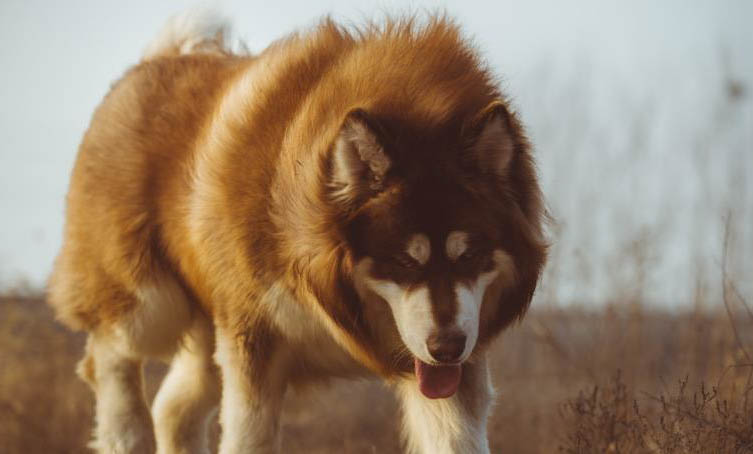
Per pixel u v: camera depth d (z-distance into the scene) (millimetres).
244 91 7156
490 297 6574
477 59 6809
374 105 6387
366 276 6258
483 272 6230
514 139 6262
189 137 7562
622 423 7570
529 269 6504
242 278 6750
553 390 11781
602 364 11062
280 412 6977
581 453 7633
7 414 11594
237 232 6711
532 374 12578
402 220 6070
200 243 7027
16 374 12266
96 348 8219
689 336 10945
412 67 6559
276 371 6879
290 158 6512
